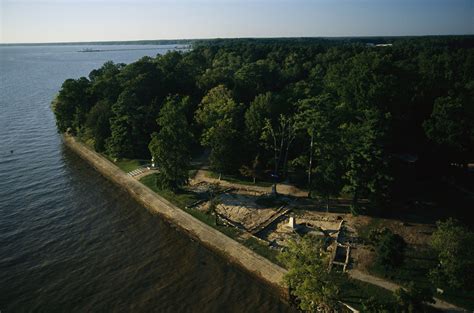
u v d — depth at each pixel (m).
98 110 92.19
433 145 61.56
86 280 46.72
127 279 46.88
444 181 64.00
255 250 49.03
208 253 51.75
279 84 117.38
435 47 181.75
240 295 43.41
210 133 68.75
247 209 59.25
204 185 68.81
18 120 125.19
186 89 103.31
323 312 36.88
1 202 67.19
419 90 68.56
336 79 75.19
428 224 51.81
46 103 152.62
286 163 71.75
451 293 38.94
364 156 50.97
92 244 54.59
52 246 54.00
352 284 40.88
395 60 121.38
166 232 57.53
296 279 37.69
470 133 58.81
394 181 55.12
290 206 59.28
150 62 106.50
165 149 62.75
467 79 89.75
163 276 47.34
